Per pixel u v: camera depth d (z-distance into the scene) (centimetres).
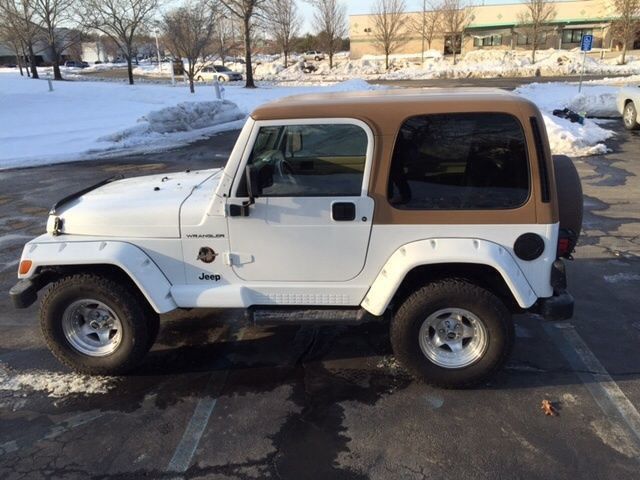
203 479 295
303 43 7125
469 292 345
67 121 1855
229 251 366
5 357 429
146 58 8675
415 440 320
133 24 3078
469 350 361
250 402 362
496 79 3800
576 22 5572
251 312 374
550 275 346
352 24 6075
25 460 313
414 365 362
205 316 489
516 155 331
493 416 340
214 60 5309
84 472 303
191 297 374
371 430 330
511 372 387
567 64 4247
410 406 352
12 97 2262
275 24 4169
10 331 474
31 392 380
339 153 343
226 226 360
